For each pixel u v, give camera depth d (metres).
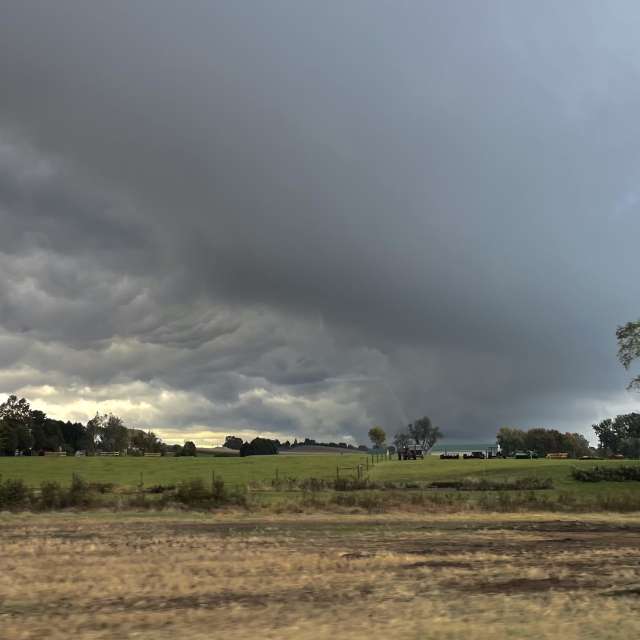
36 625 10.73
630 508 33.31
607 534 23.86
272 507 32.34
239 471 69.56
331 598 12.86
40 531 23.92
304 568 16.16
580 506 33.72
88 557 17.72
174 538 21.88
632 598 13.05
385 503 33.47
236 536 22.58
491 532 24.25
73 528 24.92
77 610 11.85
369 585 14.19
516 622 10.87
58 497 32.94
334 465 78.06
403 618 11.16
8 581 14.33
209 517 29.27
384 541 21.58
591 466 68.06
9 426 150.38
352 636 9.93
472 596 13.11
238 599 12.78
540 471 64.62
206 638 9.86
